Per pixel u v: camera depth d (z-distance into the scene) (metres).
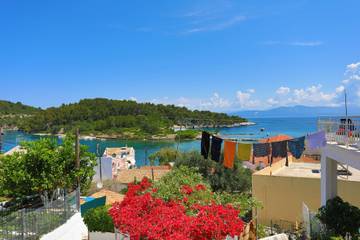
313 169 24.56
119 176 43.66
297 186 21.59
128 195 12.82
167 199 12.23
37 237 12.72
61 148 18.98
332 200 14.02
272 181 22.06
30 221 12.60
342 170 21.55
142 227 9.73
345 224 13.30
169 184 13.11
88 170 19.64
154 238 9.32
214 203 11.64
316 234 13.83
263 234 17.39
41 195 17.75
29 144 18.34
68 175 18.41
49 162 17.83
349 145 11.95
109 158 49.25
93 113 143.75
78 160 18.58
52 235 13.39
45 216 13.50
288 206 21.70
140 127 139.88
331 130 14.06
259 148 12.87
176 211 10.49
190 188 12.88
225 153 13.42
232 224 10.15
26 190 17.70
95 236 16.67
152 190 12.67
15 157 17.88
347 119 12.18
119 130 136.38
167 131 135.38
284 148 12.72
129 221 10.34
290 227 20.31
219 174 30.34
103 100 162.25
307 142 12.98
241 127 171.50
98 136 130.12
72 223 15.12
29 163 17.70
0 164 17.81
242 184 29.86
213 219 9.80
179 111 154.50
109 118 141.62
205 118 150.25
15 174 17.20
